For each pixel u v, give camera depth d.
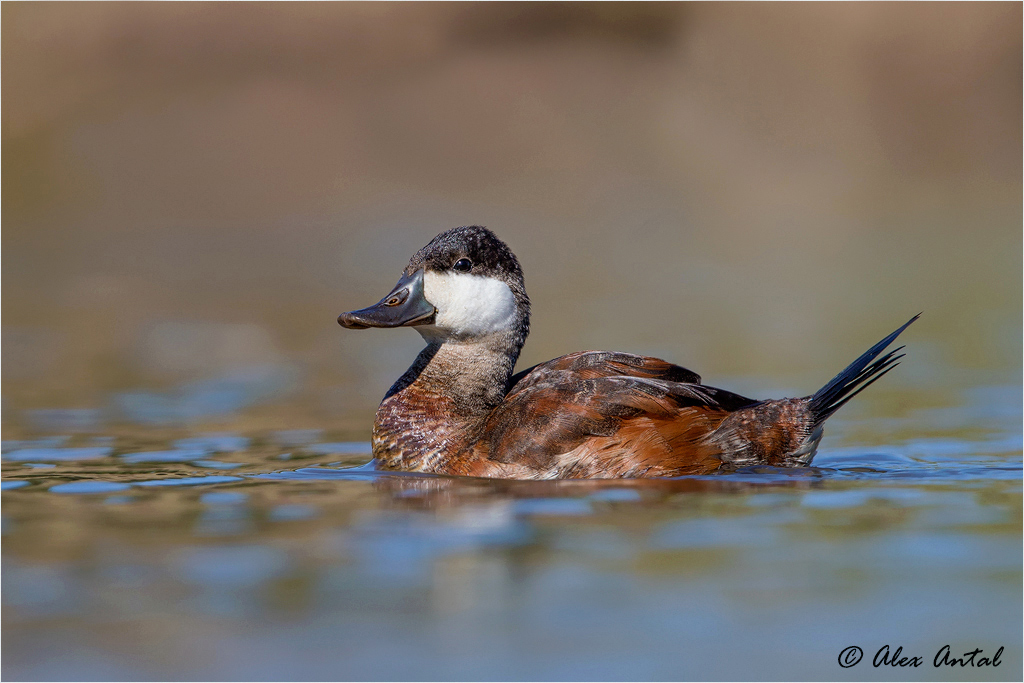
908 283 19.77
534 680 4.68
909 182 28.56
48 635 5.09
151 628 5.14
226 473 8.22
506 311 8.52
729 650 4.92
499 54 28.23
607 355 8.30
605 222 25.72
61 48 26.30
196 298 19.75
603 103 28.02
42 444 9.52
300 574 5.75
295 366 14.41
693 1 29.34
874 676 4.73
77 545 6.23
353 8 27.67
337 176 26.30
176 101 26.58
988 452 8.74
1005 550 6.02
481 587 5.58
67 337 16.28
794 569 5.77
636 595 5.47
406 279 8.43
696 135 28.12
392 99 27.28
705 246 24.23
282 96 26.94
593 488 7.39
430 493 7.36
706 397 7.77
